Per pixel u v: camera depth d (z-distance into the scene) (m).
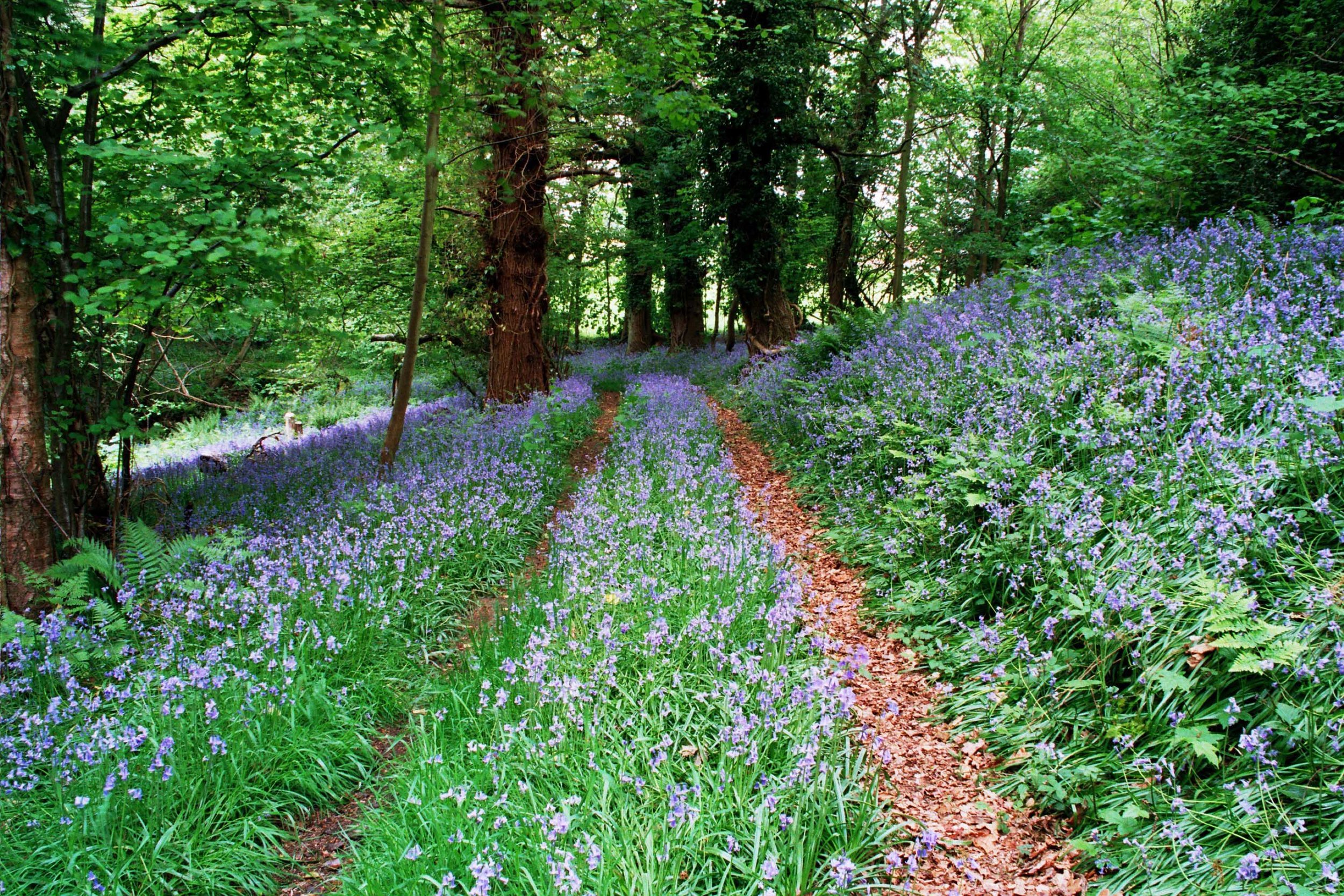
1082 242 11.37
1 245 5.25
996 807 3.71
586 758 3.88
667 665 4.67
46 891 3.26
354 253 14.50
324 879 3.62
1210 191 11.45
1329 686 3.29
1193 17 13.90
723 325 49.69
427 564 6.58
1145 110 14.86
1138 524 4.59
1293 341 5.52
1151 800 3.28
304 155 6.33
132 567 5.55
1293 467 4.31
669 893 3.08
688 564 6.35
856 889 3.18
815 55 18.09
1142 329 6.31
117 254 5.60
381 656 5.27
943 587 5.54
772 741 3.88
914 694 4.79
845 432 8.93
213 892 3.43
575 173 17.56
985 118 24.72
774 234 19.09
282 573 5.47
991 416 6.71
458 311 15.34
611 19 7.62
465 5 8.53
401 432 10.10
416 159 7.51
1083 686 3.93
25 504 5.36
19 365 5.34
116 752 3.86
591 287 25.06
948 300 12.07
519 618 5.59
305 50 5.93
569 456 12.06
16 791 3.74
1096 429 5.69
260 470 10.43
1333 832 2.92
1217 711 3.48
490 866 2.92
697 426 12.43
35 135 5.98
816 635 5.20
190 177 5.53
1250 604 3.50
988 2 21.19
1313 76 10.20
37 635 4.65
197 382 10.93
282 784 4.04
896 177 26.14
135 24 6.38
